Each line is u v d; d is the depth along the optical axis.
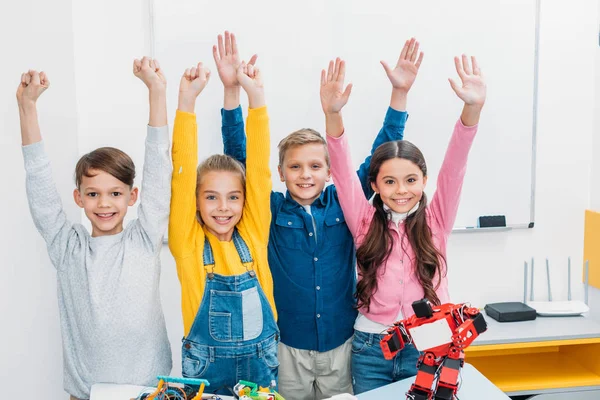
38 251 1.90
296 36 2.07
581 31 2.23
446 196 1.58
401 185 1.53
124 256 1.37
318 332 1.61
